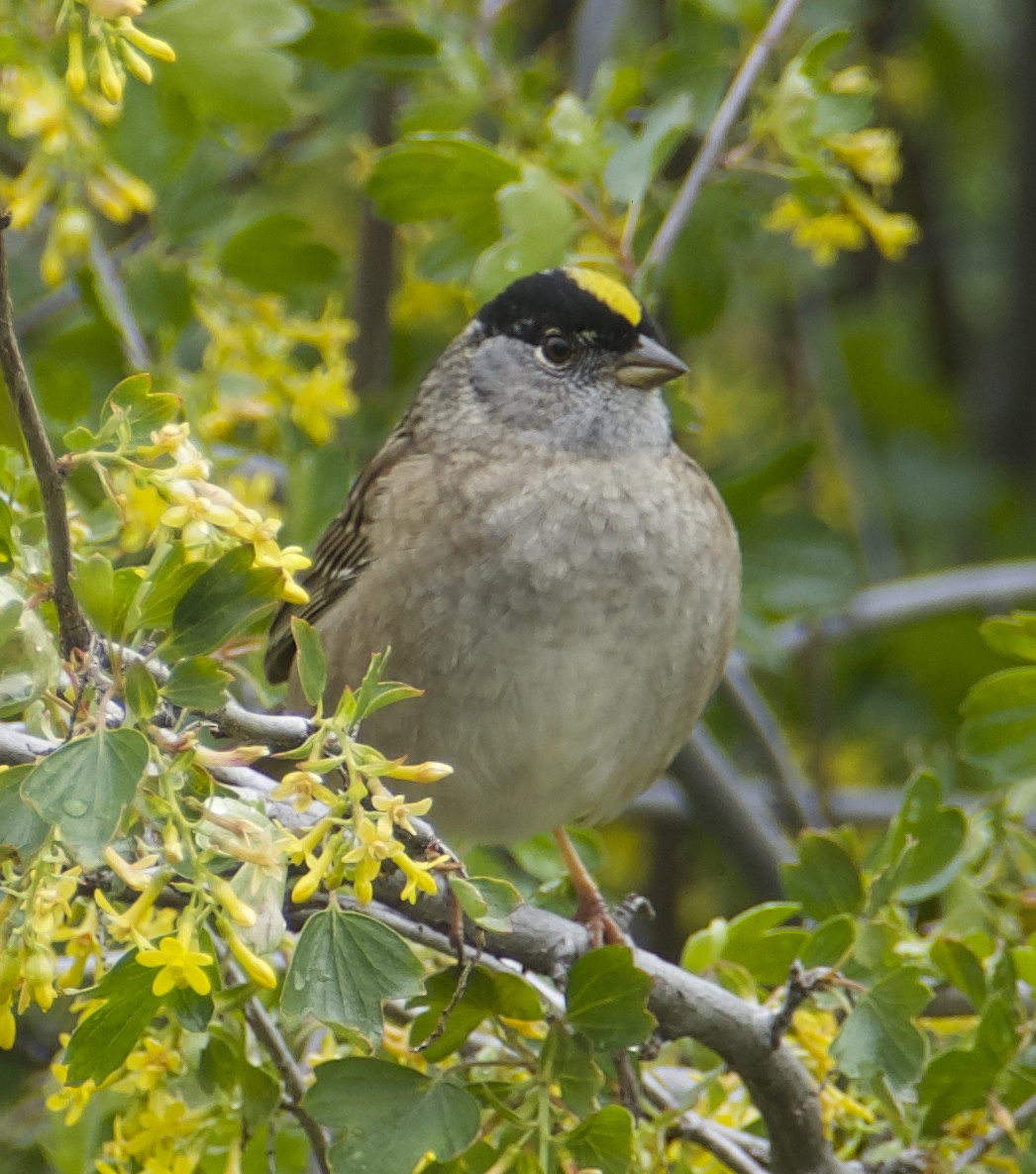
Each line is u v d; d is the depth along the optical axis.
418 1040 5.40
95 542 5.93
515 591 6.84
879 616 10.51
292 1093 5.58
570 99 7.69
